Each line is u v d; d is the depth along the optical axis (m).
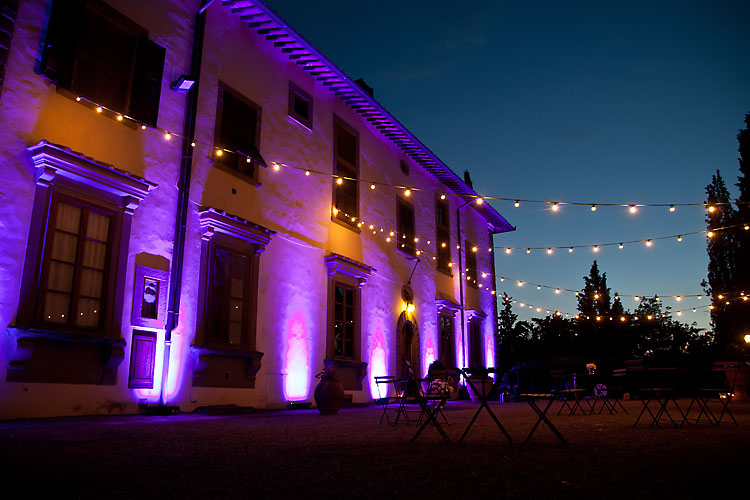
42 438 4.79
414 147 17.41
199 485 2.90
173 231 9.45
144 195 8.87
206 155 10.30
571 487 2.84
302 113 13.33
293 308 11.79
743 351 20.11
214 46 10.87
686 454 4.06
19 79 7.55
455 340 18.95
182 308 9.36
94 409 7.87
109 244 8.43
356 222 14.59
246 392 10.37
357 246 14.44
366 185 15.34
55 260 7.72
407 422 7.36
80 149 8.18
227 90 10.99
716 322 27.38
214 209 9.92
